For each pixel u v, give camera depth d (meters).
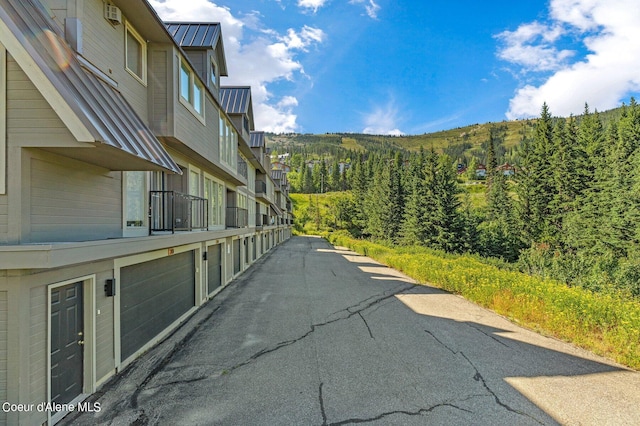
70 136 4.16
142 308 6.96
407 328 8.43
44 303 4.22
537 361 6.33
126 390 5.21
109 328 5.66
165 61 7.93
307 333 8.05
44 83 4.01
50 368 4.27
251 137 27.19
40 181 4.39
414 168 49.28
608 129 33.53
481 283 11.56
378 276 17.50
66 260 4.07
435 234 35.53
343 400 4.88
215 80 12.84
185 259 9.77
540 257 24.80
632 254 21.72
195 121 9.53
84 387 5.07
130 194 6.97
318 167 130.62
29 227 4.20
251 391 5.16
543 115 38.00
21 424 3.82
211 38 12.01
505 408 4.65
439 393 5.09
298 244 46.56
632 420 4.36
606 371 5.86
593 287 16.38
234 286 14.65
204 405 4.75
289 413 4.53
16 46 4.01
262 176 30.19
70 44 5.12
